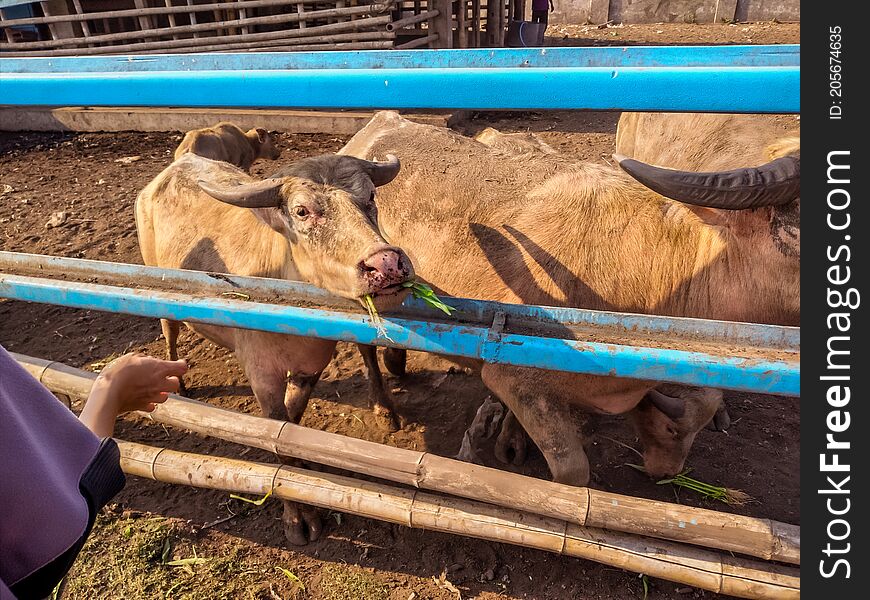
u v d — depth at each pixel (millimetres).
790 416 4215
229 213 3719
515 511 2826
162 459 3268
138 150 9680
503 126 9930
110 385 1612
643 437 3520
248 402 4430
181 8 10789
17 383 1058
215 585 3133
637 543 2699
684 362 2035
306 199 2633
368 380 4660
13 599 888
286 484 3047
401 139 4047
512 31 13070
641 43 15531
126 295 2699
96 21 12195
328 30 10344
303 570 3227
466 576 3176
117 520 3514
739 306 2750
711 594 3053
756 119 3709
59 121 10859
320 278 2656
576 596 3068
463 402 4402
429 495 2951
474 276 3301
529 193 3355
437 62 2066
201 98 2215
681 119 4102
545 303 3111
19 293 2902
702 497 3582
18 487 965
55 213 7207
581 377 2926
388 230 3643
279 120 10078
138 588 3109
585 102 1893
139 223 4359
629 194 3100
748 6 17906
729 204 2309
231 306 2539
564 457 3037
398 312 2584
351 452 2912
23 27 12133
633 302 2965
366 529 3447
